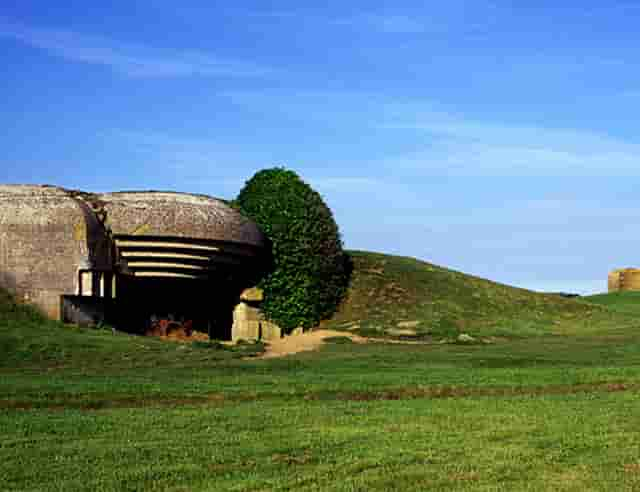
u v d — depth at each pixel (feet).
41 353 84.07
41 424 51.44
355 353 95.81
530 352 96.53
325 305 126.11
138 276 109.09
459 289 141.18
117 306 112.27
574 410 58.95
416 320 124.88
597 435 51.21
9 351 83.92
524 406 60.34
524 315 135.33
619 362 86.99
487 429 52.39
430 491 39.45
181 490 38.86
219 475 41.50
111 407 59.16
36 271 100.48
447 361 87.20
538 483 40.93
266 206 122.72
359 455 45.60
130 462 43.39
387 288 135.33
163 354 87.61
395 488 39.93
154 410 57.11
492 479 41.57
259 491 38.99
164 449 46.01
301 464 43.75
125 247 106.93
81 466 42.45
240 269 117.50
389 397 65.21
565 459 45.60
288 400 62.49
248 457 44.75
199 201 111.24
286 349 103.04
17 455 44.34
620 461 45.09
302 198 124.36
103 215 106.32
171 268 108.99
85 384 65.00
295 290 121.39
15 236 100.73
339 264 129.59
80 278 100.63
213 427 51.80
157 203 107.96
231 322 120.98
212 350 93.61
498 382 70.28
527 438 50.19
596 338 116.06
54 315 99.76
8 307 97.66
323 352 97.50
